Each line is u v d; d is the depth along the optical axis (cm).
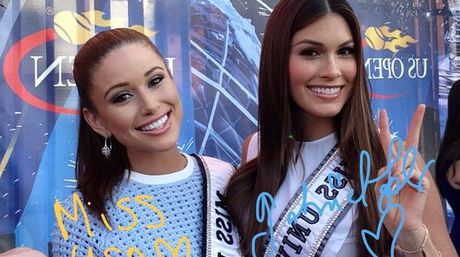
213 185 131
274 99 132
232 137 209
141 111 114
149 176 125
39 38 188
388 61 230
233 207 132
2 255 108
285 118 132
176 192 125
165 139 118
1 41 183
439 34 238
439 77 237
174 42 202
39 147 188
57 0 190
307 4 124
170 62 201
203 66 206
